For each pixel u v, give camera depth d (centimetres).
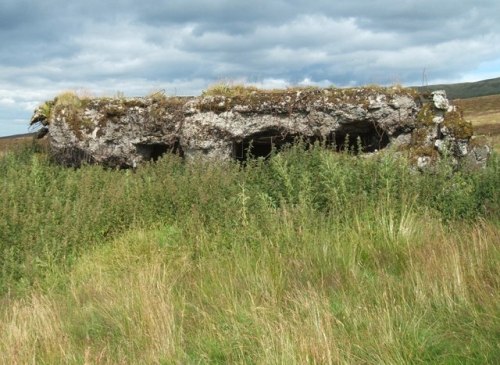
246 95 1265
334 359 405
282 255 684
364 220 782
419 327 459
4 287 731
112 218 943
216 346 470
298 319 482
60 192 1100
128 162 1375
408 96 1178
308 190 869
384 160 918
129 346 488
